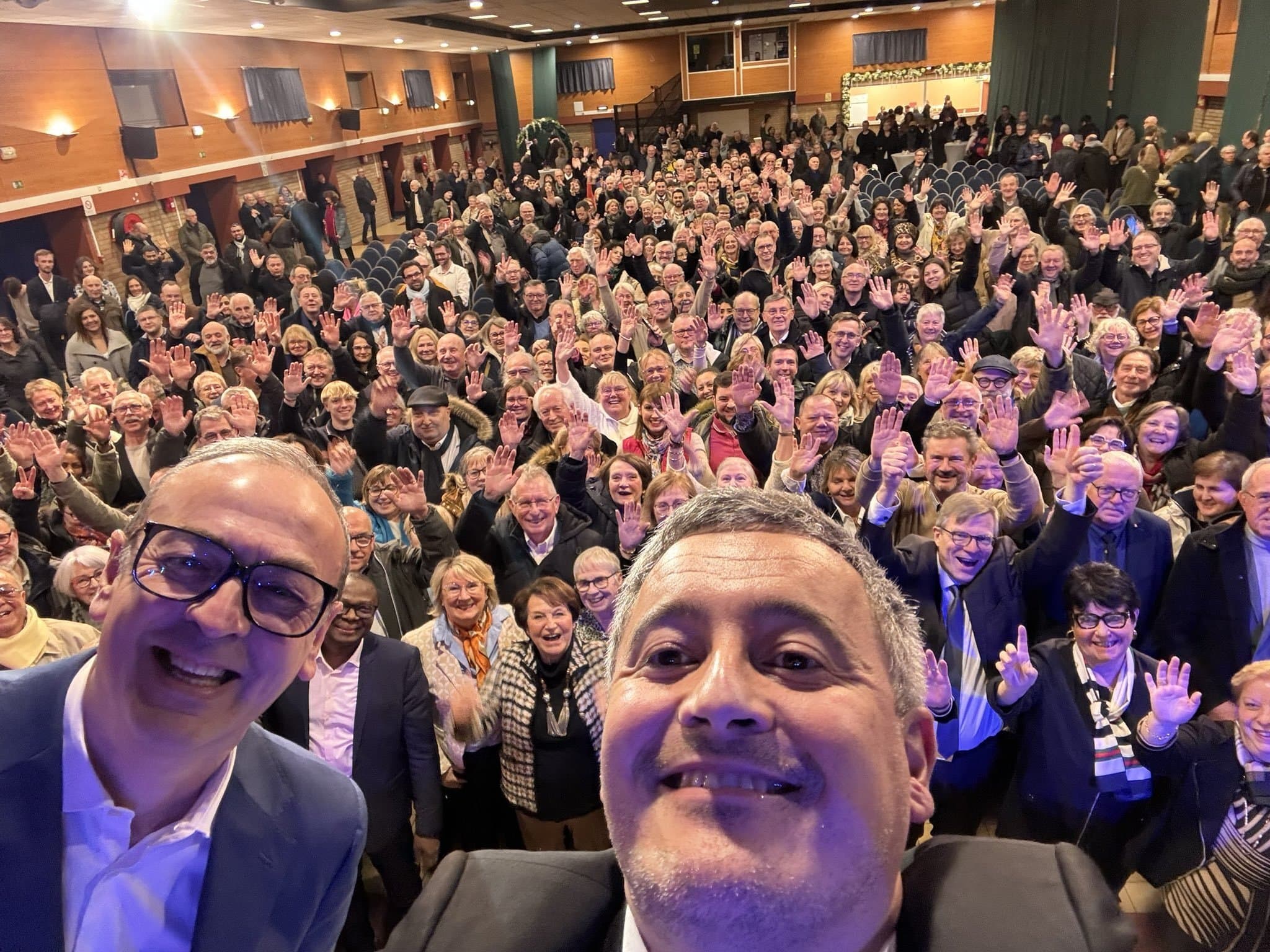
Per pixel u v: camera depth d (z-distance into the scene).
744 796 0.56
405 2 9.59
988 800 2.39
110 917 0.93
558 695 2.21
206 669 0.91
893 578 2.43
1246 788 1.93
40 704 0.94
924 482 3.29
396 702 2.23
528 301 6.57
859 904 0.56
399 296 6.79
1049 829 2.16
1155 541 2.64
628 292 6.36
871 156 15.71
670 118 22.38
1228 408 3.35
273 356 5.32
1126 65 13.95
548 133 19.05
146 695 0.90
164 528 0.91
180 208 11.41
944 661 2.17
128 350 6.60
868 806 0.57
